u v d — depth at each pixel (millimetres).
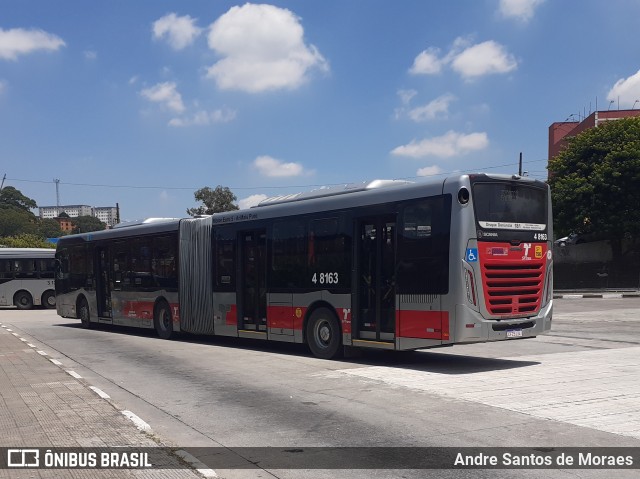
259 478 5375
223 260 15070
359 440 6441
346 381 9773
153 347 15273
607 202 34531
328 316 12250
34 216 99312
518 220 10789
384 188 11469
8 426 7129
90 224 108500
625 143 35000
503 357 12227
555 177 38000
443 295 10148
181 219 16625
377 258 11445
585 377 9648
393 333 11055
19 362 12664
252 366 11695
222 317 15008
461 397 8312
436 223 10367
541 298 11078
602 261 38062
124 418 7484
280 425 7152
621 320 19812
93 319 20391
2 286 32531
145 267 17969
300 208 13016
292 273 13102
